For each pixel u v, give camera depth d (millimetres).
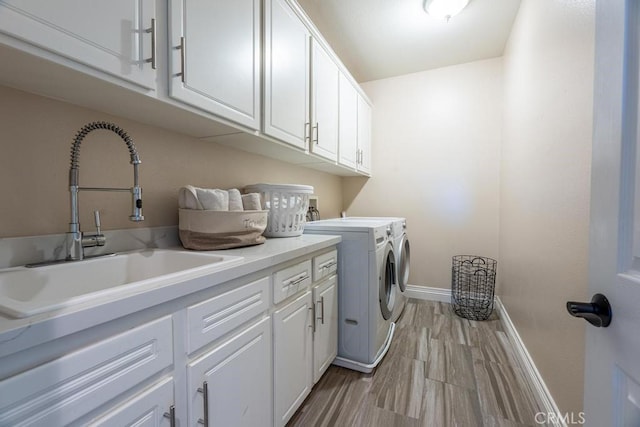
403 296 2688
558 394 1231
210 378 817
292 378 1246
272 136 1443
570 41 1192
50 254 903
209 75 1060
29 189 868
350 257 1742
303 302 1346
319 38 1891
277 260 1105
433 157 2998
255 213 1350
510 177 2275
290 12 1567
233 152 1677
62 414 507
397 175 3156
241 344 942
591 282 572
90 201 1022
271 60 1405
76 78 757
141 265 1083
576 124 1121
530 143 1721
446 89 2924
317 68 1898
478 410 1392
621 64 496
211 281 803
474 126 2828
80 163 987
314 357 1446
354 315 1733
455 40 2453
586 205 1035
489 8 2053
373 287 1695
